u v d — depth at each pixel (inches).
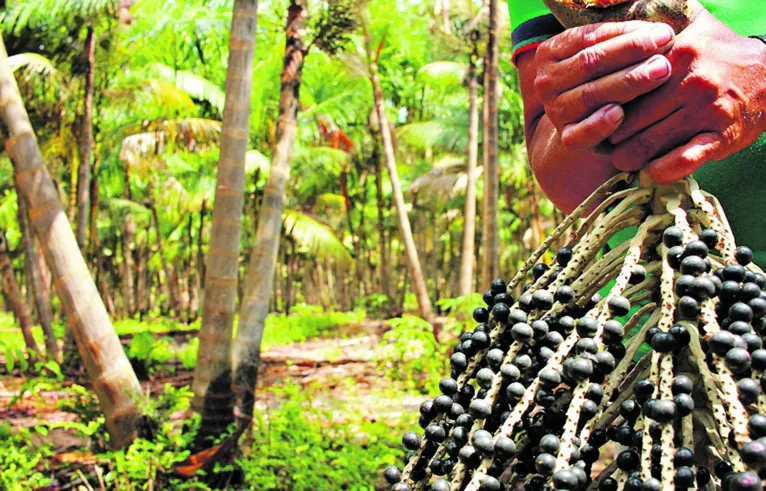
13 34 396.2
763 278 25.9
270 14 402.3
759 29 39.8
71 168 501.0
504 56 545.6
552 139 39.3
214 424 163.5
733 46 29.7
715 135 28.6
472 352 28.8
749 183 38.8
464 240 414.9
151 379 334.0
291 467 161.6
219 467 155.3
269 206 181.8
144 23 500.1
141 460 139.1
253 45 169.3
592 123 28.6
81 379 308.7
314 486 158.7
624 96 28.2
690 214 28.6
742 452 20.4
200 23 495.5
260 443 171.6
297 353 446.9
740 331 23.7
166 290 1202.6
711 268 26.1
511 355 26.9
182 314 924.0
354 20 283.7
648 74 27.3
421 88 708.0
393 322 293.3
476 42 443.5
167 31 504.1
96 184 556.4
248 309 175.6
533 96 42.4
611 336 24.8
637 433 24.5
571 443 23.3
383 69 585.0
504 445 23.8
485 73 451.5
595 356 24.5
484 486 23.9
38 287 382.9
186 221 913.5
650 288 28.0
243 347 172.7
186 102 481.1
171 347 483.2
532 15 40.6
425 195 733.9
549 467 23.1
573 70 29.2
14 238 901.8
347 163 758.5
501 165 675.4
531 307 28.5
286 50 196.9
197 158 678.5
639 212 29.6
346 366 370.0
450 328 304.7
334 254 689.6
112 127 526.6
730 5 40.2
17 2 398.3
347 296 1205.7
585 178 38.9
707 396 24.1
